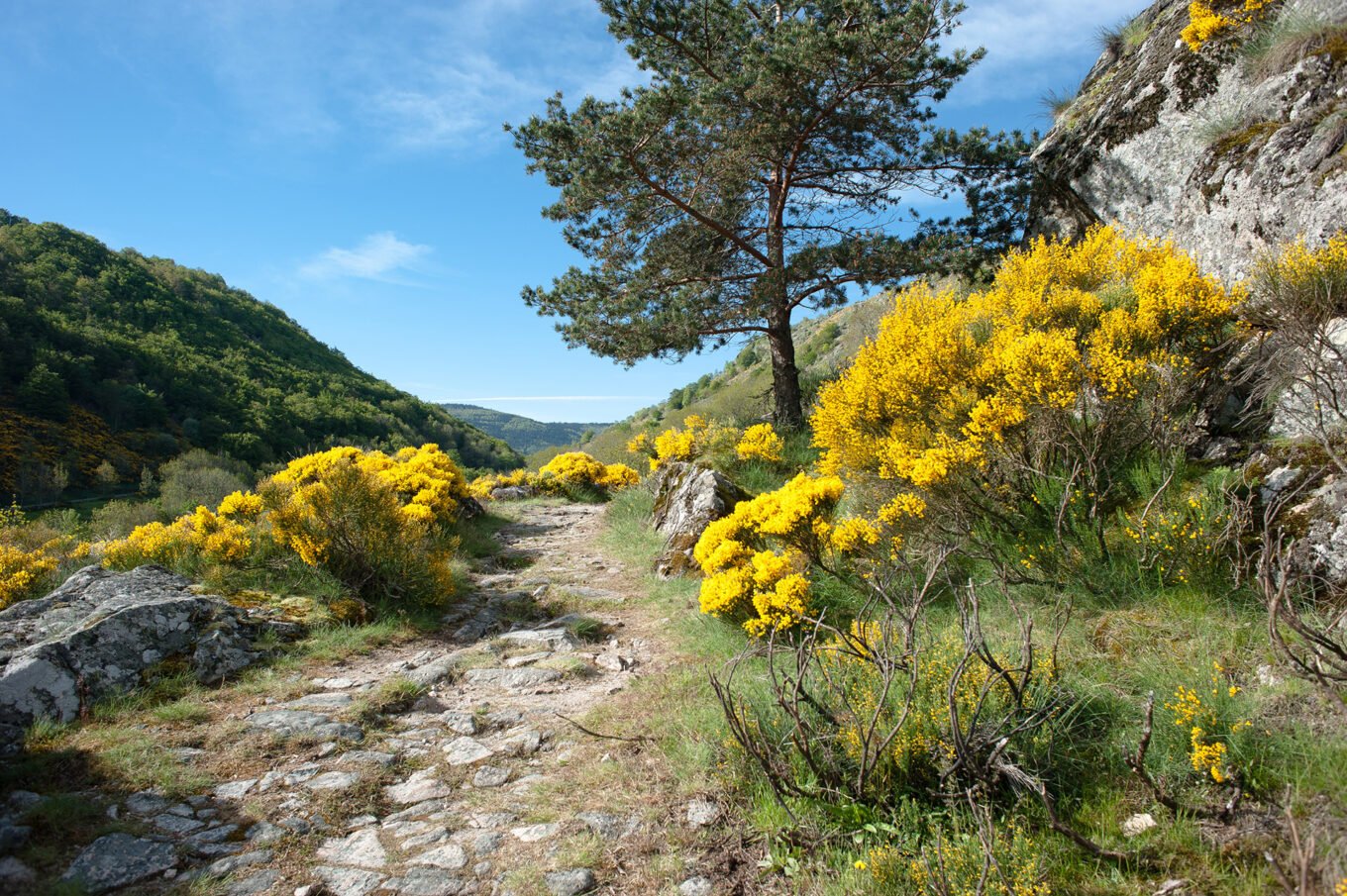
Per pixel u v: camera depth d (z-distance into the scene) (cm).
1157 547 379
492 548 1047
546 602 736
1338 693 240
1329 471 357
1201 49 686
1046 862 230
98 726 404
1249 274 456
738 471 1110
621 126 1213
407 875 283
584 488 1731
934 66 1226
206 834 310
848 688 342
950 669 325
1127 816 248
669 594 721
